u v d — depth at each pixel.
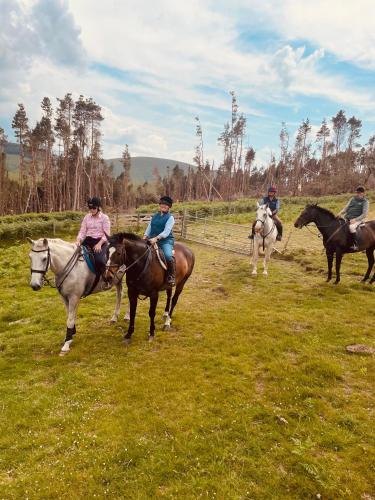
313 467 3.85
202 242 18.67
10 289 11.25
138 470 3.88
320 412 4.87
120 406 5.02
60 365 6.20
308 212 10.69
